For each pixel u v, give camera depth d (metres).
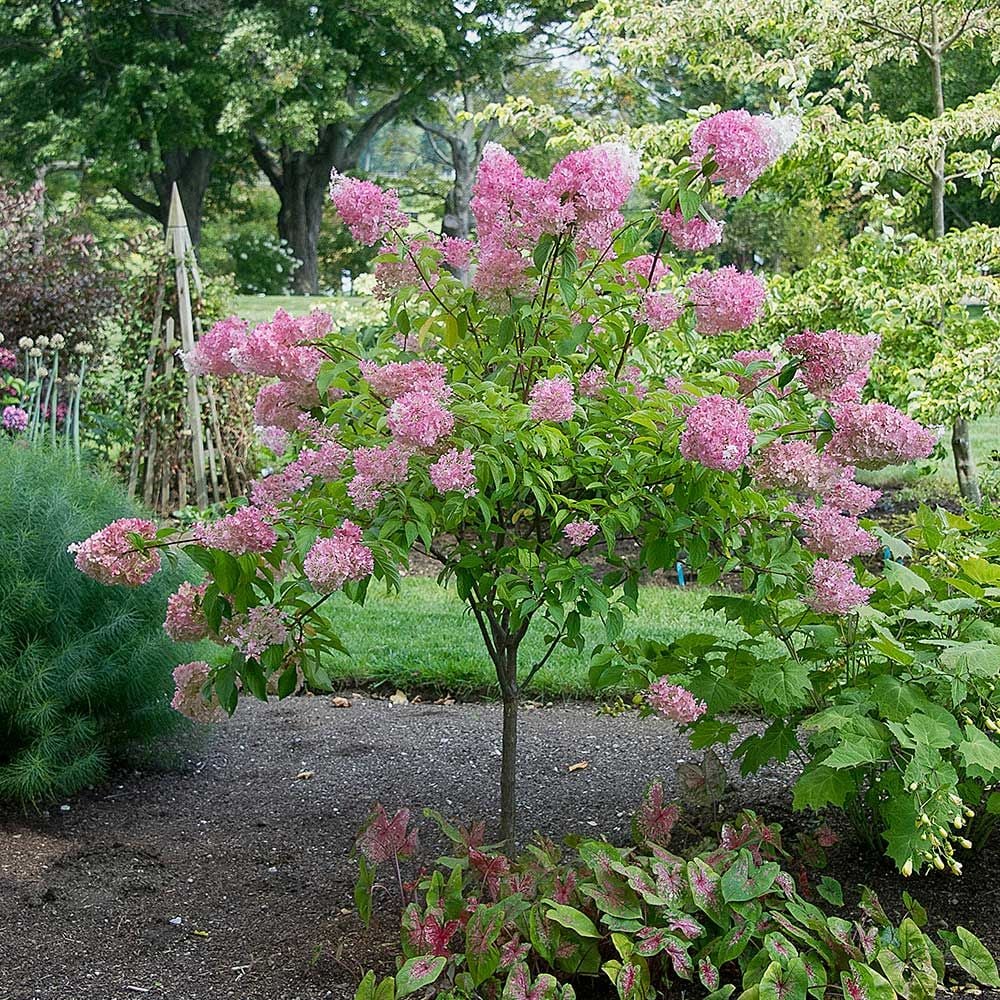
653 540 2.95
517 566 2.94
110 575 2.80
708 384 3.00
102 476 4.76
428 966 2.44
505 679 3.26
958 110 7.11
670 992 2.68
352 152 28.97
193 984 2.88
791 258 14.84
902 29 7.32
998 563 3.64
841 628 3.33
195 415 8.40
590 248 2.85
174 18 24.91
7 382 7.80
